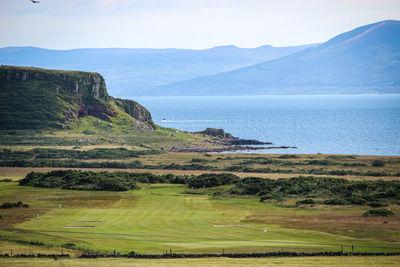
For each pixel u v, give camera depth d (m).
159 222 139.75
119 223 138.75
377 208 149.62
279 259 98.00
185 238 120.00
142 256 101.56
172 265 92.81
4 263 96.31
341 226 129.38
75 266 93.38
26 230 129.50
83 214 152.50
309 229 127.44
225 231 127.56
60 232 127.19
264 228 130.12
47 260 98.94
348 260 96.25
